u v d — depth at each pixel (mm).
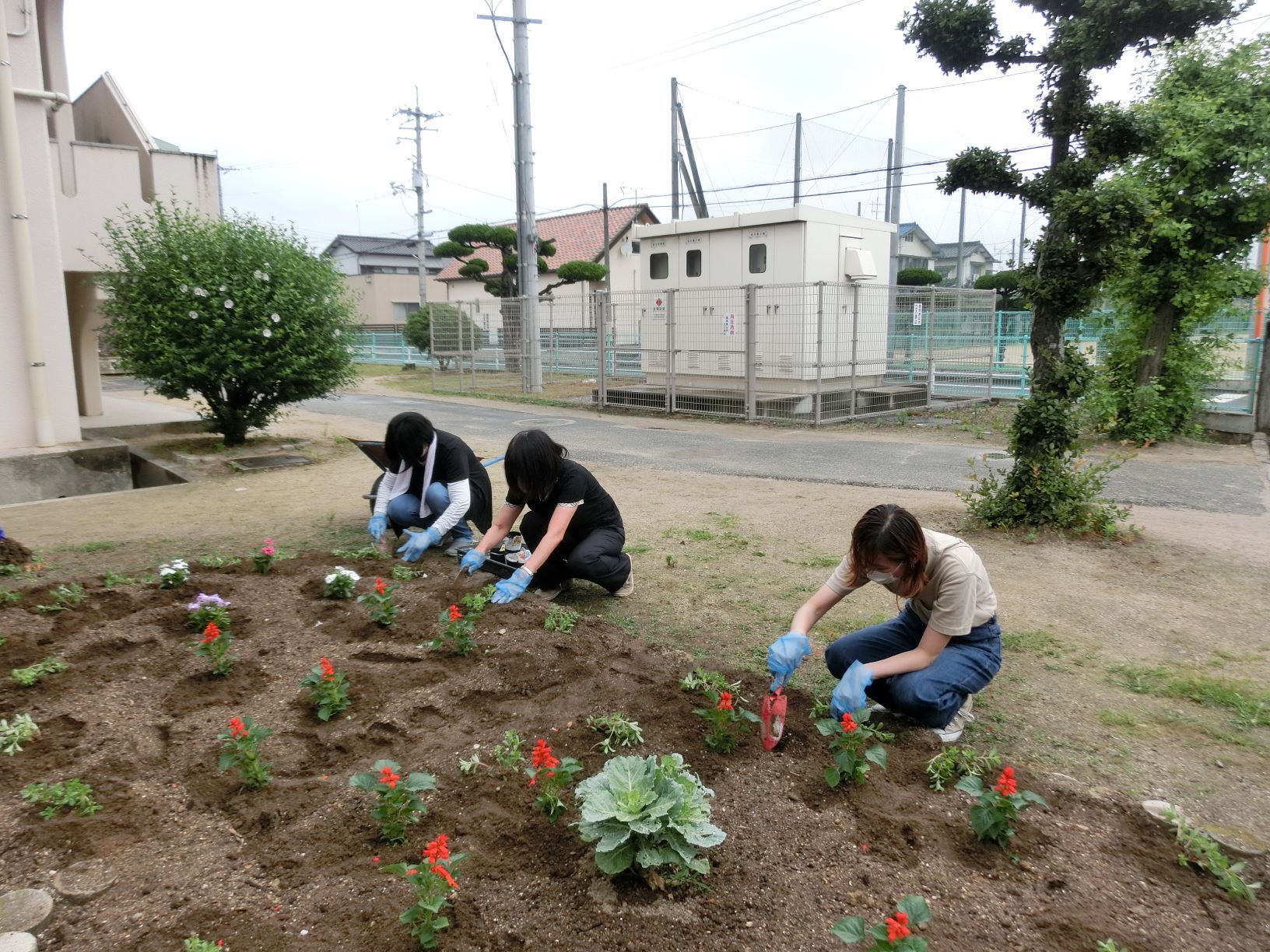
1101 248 5891
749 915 2307
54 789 2809
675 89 26750
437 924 2146
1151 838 2693
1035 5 6027
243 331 9969
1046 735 3453
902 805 2805
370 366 33312
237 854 2566
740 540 6387
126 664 3783
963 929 2266
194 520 7180
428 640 4109
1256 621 4715
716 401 14484
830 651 3727
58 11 9867
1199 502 7582
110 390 20031
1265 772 3178
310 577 5066
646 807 2371
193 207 11312
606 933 2236
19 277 8688
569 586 5230
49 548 6273
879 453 10438
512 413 15719
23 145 8711
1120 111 5758
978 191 6301
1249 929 2303
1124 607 4941
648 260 15539
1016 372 17016
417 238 40219
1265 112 9727
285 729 3301
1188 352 10945
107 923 2279
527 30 17859
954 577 3223
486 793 2830
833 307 13523
